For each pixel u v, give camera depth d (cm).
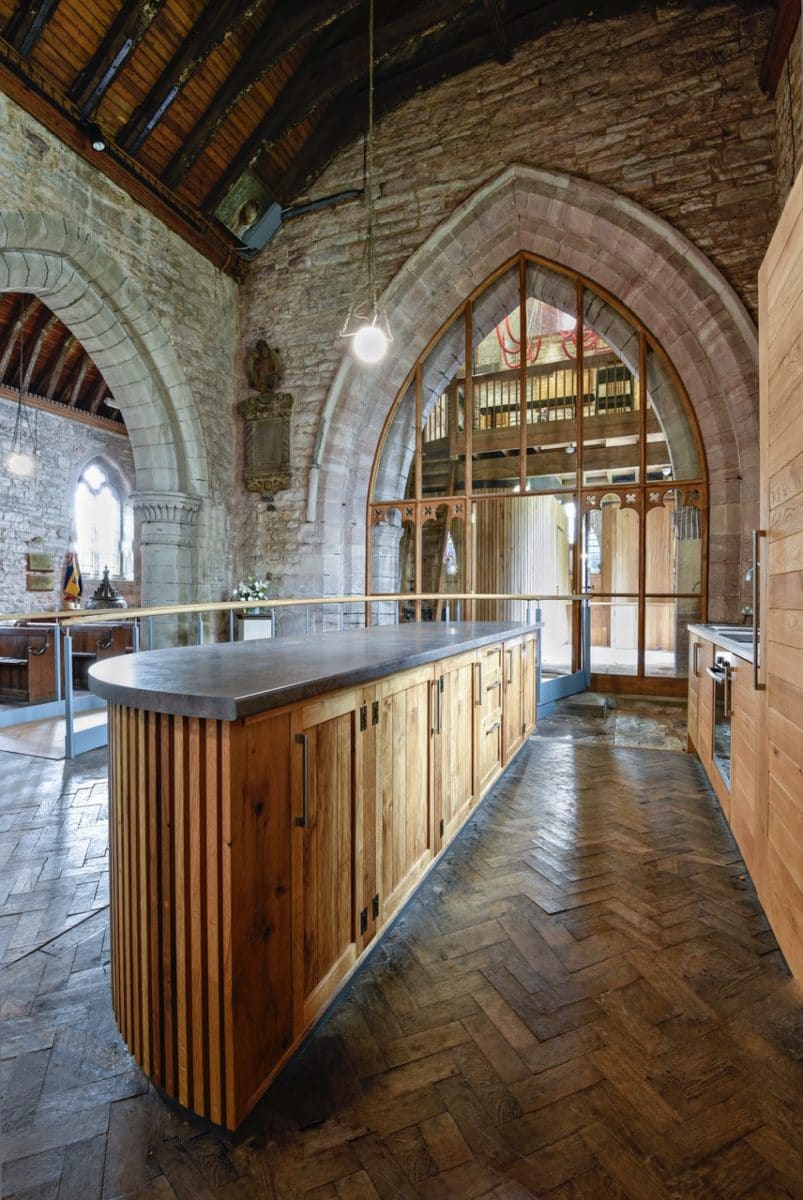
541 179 612
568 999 171
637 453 902
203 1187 118
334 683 152
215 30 537
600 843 276
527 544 1073
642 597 632
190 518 711
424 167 676
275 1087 141
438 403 1066
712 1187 117
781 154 520
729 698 277
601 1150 125
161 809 134
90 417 1256
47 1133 130
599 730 488
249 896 127
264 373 759
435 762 238
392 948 196
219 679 143
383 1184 118
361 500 767
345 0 535
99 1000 176
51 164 536
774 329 196
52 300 595
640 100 586
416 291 688
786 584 182
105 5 499
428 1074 145
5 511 1103
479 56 639
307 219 743
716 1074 144
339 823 167
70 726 420
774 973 183
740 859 260
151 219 648
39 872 254
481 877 244
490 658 323
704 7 561
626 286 618
